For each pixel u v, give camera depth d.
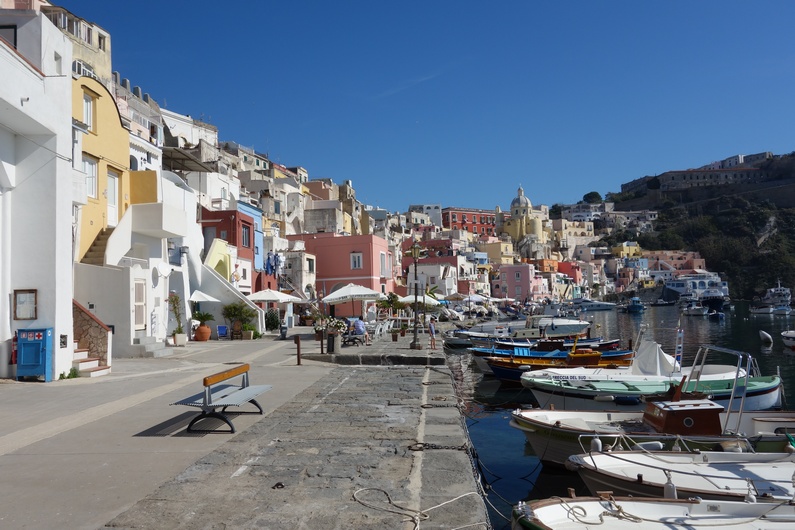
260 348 26.16
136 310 22.92
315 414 11.16
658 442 10.90
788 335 44.41
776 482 8.97
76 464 7.80
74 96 21.08
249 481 7.09
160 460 8.00
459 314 78.06
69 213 15.76
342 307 56.66
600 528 7.01
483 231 187.50
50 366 14.95
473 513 6.07
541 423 12.86
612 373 19.47
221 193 48.41
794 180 199.75
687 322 83.69
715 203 198.50
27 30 15.06
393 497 6.54
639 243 194.12
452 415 11.05
